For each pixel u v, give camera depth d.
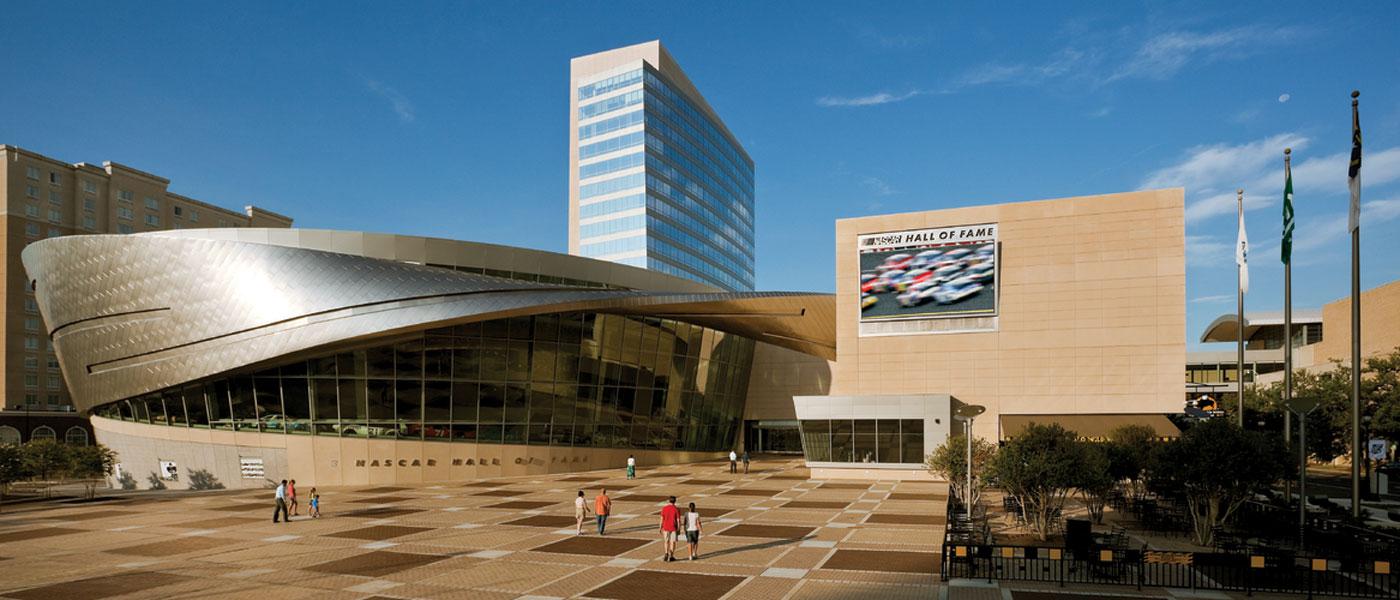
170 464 48.16
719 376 63.78
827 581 17.70
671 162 130.88
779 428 70.31
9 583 17.70
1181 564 16.34
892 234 51.34
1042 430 28.78
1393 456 54.94
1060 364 47.88
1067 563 18.91
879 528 25.70
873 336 51.09
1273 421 50.56
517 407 49.50
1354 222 24.30
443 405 47.19
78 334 49.97
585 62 133.88
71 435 95.44
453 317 43.69
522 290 46.78
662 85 130.12
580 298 46.06
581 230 128.25
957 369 49.47
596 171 127.88
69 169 103.88
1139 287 47.12
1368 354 63.25
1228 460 21.28
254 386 46.09
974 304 49.47
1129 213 47.66
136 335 47.09
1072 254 48.34
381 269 45.06
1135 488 30.27
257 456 45.97
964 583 17.30
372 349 45.78
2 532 26.14
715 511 30.31
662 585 17.39
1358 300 24.12
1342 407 43.41
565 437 51.66
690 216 136.12
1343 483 45.69
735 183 161.00
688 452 60.66
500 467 48.56
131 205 110.38
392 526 26.53
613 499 34.81
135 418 49.97
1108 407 46.88
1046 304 48.47
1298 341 86.31
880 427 45.19
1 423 89.00
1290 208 28.55
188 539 23.94
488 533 24.86
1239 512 25.50
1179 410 45.84
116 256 47.97
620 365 54.53
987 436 48.38
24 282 97.12
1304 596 15.94
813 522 27.16
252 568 19.30
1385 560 15.81
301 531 25.48
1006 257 49.38
